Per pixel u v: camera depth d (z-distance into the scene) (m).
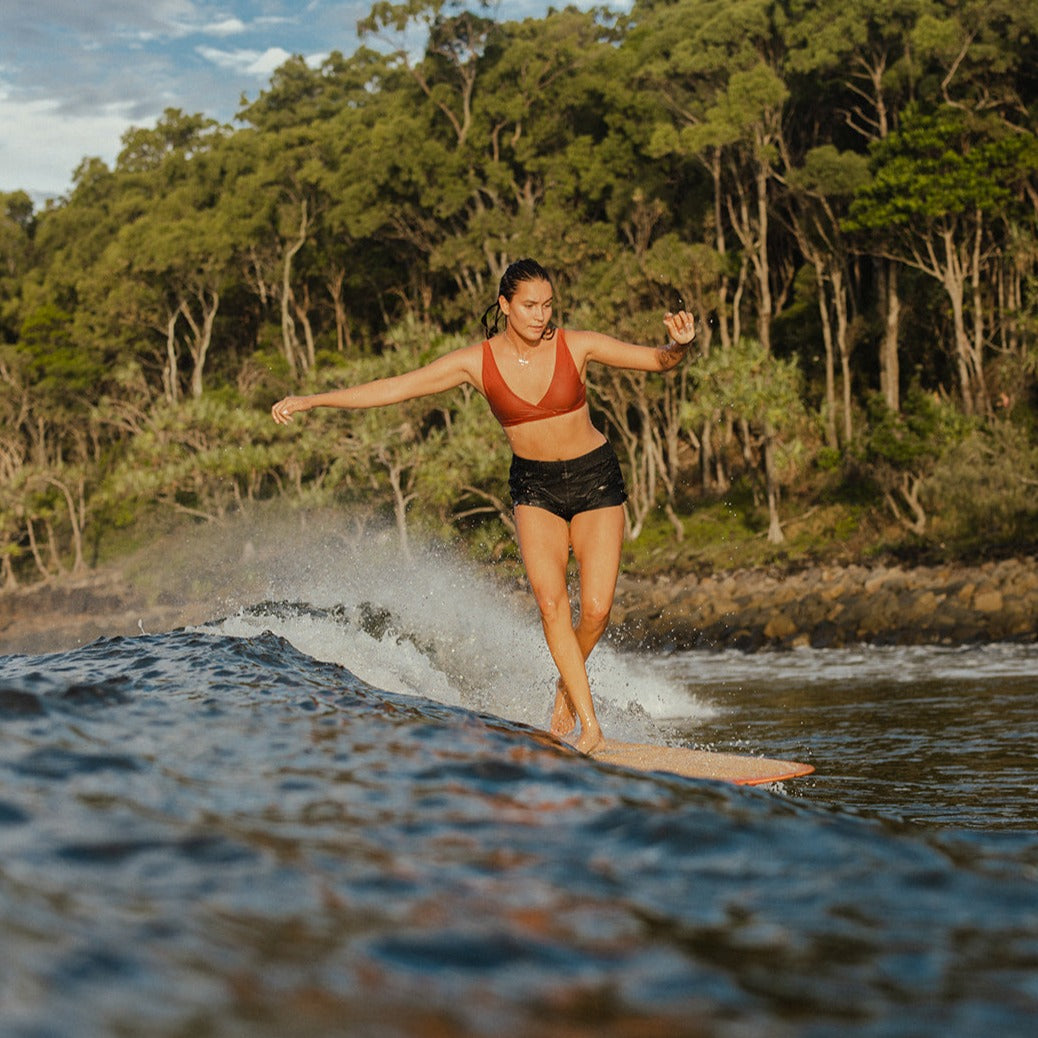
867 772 6.35
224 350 63.56
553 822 1.82
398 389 4.15
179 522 50.38
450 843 1.67
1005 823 4.56
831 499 37.69
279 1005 1.02
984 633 22.44
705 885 1.54
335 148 56.12
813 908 1.45
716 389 36.84
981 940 1.34
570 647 4.11
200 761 2.09
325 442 42.41
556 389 4.12
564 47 46.88
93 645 4.46
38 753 1.96
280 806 1.81
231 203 56.41
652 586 34.34
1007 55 37.06
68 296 68.12
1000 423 30.55
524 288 4.00
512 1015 1.05
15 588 55.38
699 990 1.14
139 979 1.05
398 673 6.16
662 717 10.38
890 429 33.28
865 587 27.22
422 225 50.34
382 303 58.00
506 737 2.57
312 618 6.52
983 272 42.16
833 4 38.91
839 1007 1.11
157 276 58.22
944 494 28.72
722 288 42.00
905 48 39.03
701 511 41.00
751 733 8.71
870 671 16.62
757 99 38.81
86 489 60.12
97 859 1.43
